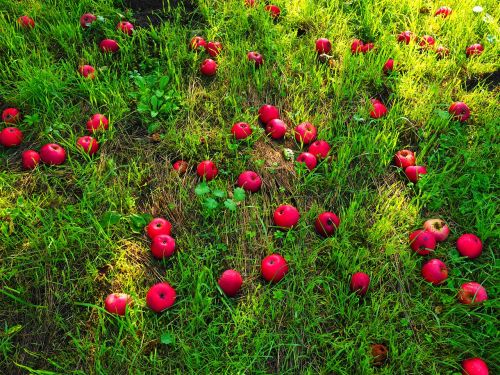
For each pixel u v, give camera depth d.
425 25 1.67
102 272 1.04
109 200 1.13
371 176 1.26
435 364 0.94
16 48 1.45
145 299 1.00
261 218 1.15
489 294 1.05
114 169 1.20
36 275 1.00
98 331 0.94
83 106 1.35
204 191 1.10
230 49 1.52
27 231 1.06
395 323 0.99
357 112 1.39
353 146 1.28
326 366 0.92
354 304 1.02
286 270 1.04
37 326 0.96
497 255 1.13
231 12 1.65
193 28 1.61
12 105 1.33
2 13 1.54
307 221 1.15
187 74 1.46
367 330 0.97
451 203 1.20
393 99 1.45
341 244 1.09
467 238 1.09
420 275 1.08
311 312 1.00
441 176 1.23
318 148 1.25
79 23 1.53
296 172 1.24
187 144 1.28
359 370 0.92
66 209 1.12
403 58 1.55
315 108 1.42
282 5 1.70
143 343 0.94
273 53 1.54
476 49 1.57
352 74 1.48
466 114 1.37
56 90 1.35
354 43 1.58
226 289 0.99
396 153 1.29
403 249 1.11
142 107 1.31
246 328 0.96
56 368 0.91
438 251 1.11
